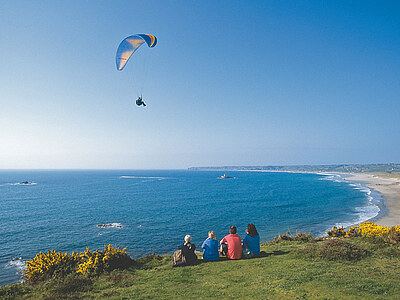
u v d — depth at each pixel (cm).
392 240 1234
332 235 1756
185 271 967
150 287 820
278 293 705
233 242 1108
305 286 746
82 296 777
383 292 680
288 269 923
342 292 689
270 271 910
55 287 870
